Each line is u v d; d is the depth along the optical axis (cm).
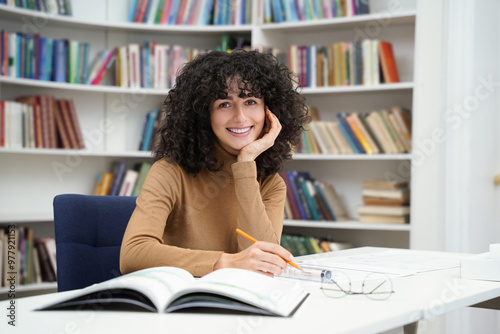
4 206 366
